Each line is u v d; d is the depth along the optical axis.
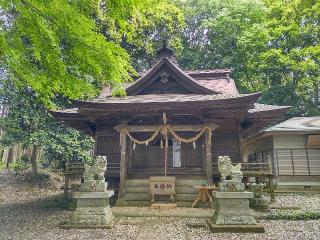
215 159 13.07
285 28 26.00
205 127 11.98
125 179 12.49
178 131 13.33
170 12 25.81
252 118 12.95
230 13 28.81
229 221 7.75
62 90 5.92
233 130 13.32
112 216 8.95
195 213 9.84
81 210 8.31
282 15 27.41
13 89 16.02
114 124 14.02
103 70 5.45
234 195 8.01
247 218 7.77
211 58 30.00
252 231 7.47
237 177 8.37
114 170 13.58
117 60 5.42
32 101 16.22
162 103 11.34
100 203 8.38
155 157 13.62
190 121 13.29
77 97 6.06
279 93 28.19
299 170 17.41
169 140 13.75
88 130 16.45
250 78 30.92
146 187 12.56
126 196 12.39
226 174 8.46
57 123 17.38
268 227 8.07
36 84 5.42
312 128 17.11
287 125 18.97
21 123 16.66
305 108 29.48
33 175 18.95
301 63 24.94
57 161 20.64
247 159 25.62
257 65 28.44
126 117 12.52
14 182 17.92
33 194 16.14
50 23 4.88
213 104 11.14
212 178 12.08
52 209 11.43
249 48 28.00
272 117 12.84
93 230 7.72
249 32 27.14
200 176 12.77
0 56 4.77
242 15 28.89
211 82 17.38
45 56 5.28
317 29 25.42
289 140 17.92
